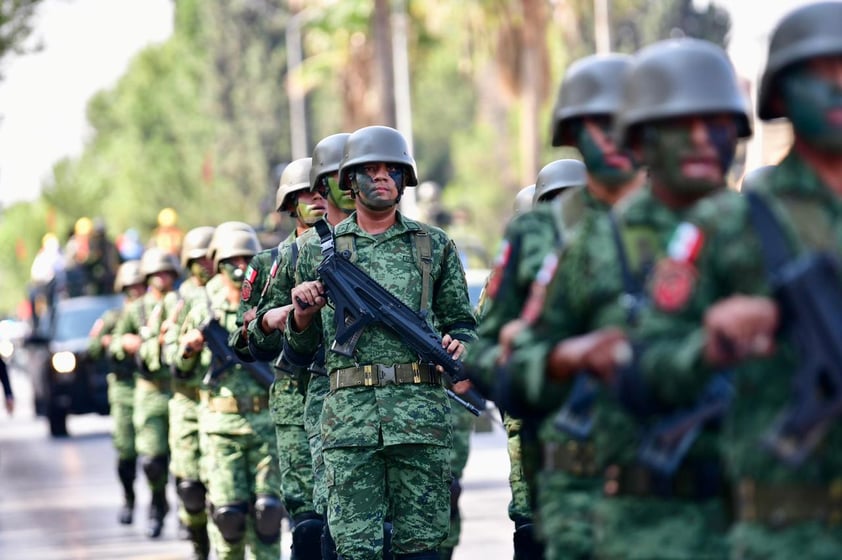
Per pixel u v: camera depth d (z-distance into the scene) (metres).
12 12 49.62
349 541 15.90
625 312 9.08
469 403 16.83
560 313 9.41
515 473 16.55
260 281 19.25
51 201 178.25
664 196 9.26
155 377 28.19
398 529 16.11
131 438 30.25
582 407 9.55
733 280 8.29
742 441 8.28
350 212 18.25
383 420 15.81
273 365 18.23
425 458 15.98
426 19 84.38
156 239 49.31
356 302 15.82
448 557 20.27
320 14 77.62
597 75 11.09
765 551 8.23
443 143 164.75
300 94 109.31
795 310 7.86
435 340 15.84
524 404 9.64
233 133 155.25
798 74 8.39
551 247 10.93
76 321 51.53
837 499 8.16
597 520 9.55
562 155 88.06
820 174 8.41
